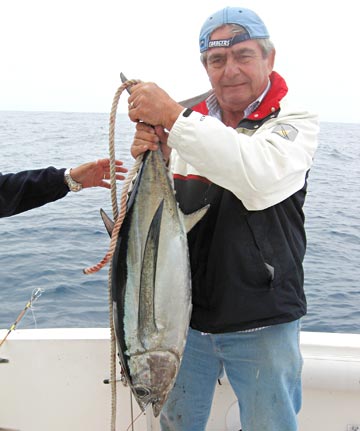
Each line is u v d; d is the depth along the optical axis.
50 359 2.84
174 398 2.42
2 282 5.91
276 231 2.09
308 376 2.71
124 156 18.89
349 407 2.78
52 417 2.86
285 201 2.14
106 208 10.15
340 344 2.77
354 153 27.80
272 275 2.06
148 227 1.96
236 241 2.09
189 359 2.37
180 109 1.89
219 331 2.14
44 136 30.69
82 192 12.10
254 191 1.91
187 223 2.01
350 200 12.58
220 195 2.18
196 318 2.22
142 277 1.94
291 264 2.11
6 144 23.86
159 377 1.94
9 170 14.80
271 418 2.17
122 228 1.99
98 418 2.87
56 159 17.78
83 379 2.85
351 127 64.75
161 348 1.93
